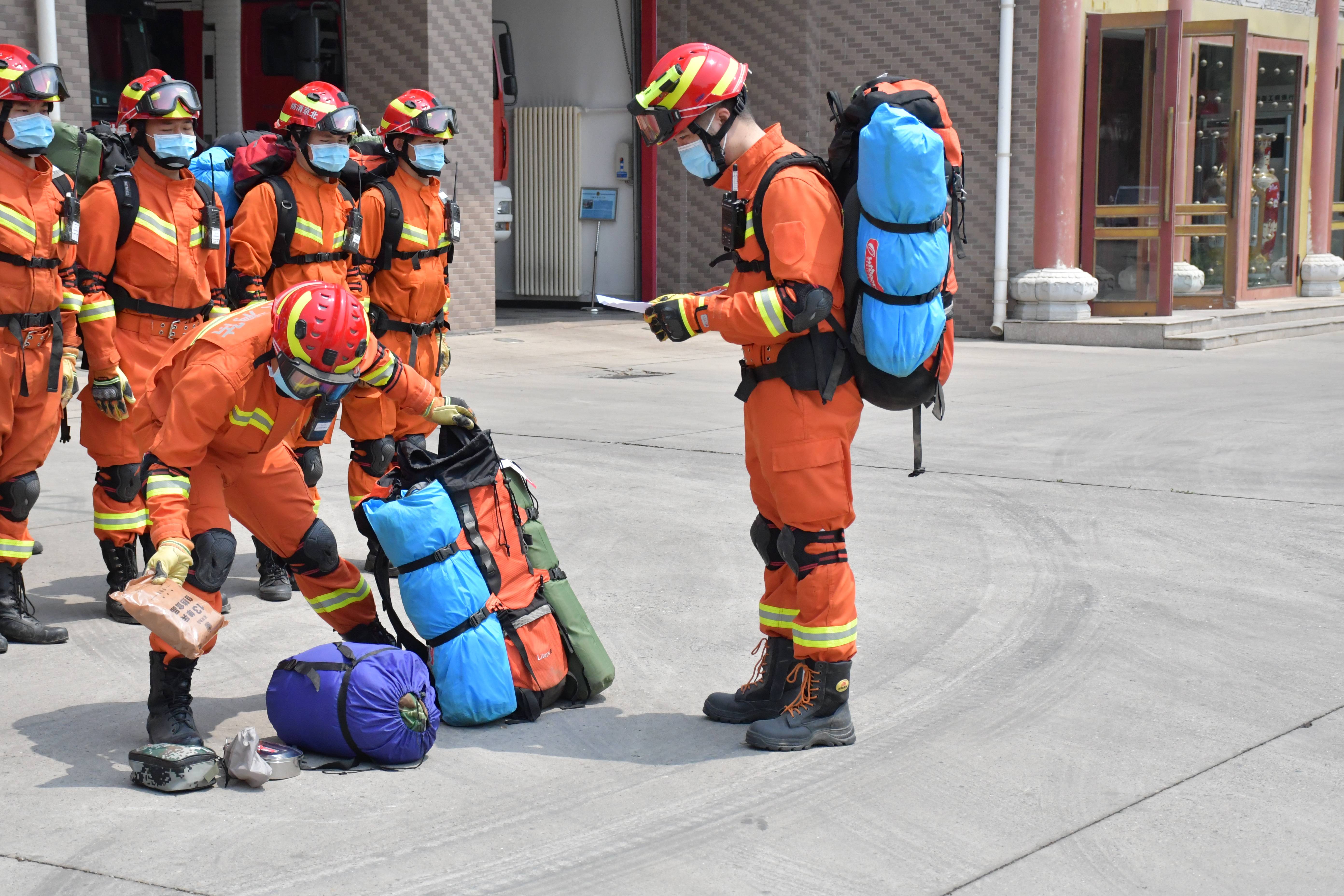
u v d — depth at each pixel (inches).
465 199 611.5
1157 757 157.6
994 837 136.6
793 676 165.6
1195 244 681.6
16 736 164.9
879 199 146.8
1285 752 159.0
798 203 149.6
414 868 129.8
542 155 749.9
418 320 252.4
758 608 221.5
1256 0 722.2
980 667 191.0
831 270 150.8
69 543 263.1
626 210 748.0
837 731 162.7
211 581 156.6
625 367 539.2
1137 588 229.6
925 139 144.1
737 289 159.0
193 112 207.0
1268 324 680.4
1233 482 315.6
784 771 154.9
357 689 154.0
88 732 166.4
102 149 224.1
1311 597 223.6
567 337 633.6
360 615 175.5
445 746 164.7
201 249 218.7
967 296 668.7
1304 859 131.3
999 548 257.6
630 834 137.7
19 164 192.5
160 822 140.2
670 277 747.4
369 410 241.4
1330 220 798.5
